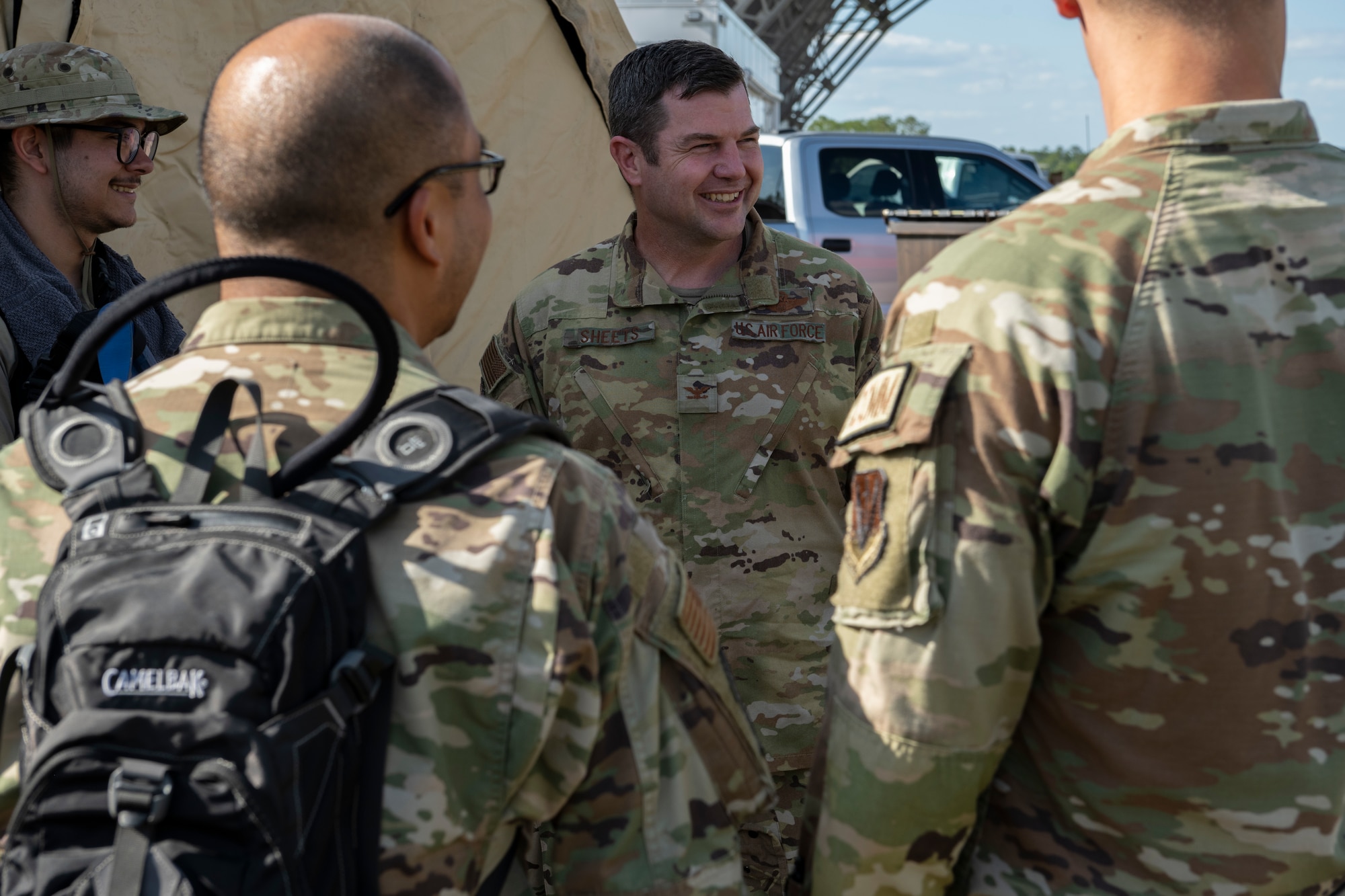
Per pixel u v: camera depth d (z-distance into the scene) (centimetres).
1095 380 91
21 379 199
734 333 188
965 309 96
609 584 91
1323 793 93
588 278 196
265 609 76
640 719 93
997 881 104
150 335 224
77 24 242
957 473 94
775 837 180
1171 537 91
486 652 83
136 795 71
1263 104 95
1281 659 92
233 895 72
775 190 700
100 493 84
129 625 75
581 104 362
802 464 187
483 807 85
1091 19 103
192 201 273
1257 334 91
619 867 93
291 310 93
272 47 92
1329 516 91
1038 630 95
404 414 89
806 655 185
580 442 191
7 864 76
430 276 99
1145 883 98
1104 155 100
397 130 91
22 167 212
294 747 74
